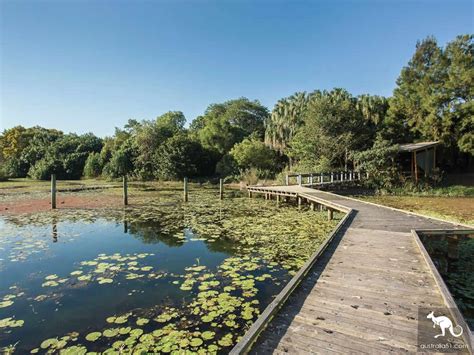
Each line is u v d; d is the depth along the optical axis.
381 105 24.53
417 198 14.26
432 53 22.14
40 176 28.80
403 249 4.63
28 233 7.39
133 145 28.81
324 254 4.46
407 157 19.05
